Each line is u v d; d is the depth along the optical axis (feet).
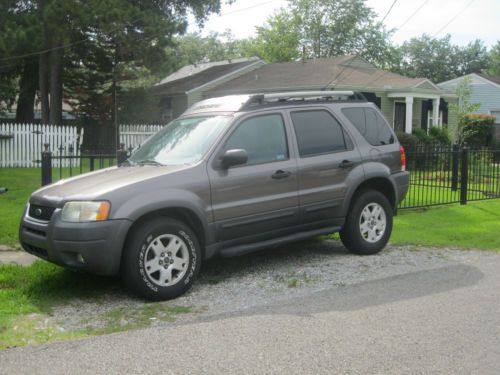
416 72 217.97
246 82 93.30
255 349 14.20
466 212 35.65
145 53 73.36
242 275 21.57
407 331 15.44
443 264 23.21
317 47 160.97
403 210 36.32
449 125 95.35
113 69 83.35
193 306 17.98
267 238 21.58
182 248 18.93
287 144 21.95
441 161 42.70
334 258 24.08
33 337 15.20
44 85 81.71
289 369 13.03
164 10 80.84
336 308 17.48
